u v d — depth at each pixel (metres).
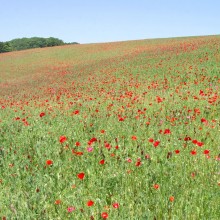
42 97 24.77
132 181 5.75
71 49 72.94
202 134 8.38
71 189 5.60
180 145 7.52
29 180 5.98
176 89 15.55
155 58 35.44
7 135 9.45
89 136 8.70
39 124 10.59
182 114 10.62
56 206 5.04
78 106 14.52
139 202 5.02
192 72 22.56
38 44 172.50
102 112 12.37
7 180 6.27
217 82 17.81
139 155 6.87
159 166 6.25
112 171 6.12
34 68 57.19
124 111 11.97
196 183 5.54
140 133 8.73
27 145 8.32
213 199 5.01
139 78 24.61
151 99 14.34
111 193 5.45
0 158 7.38
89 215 4.61
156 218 4.48
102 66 39.97
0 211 4.92
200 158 6.59
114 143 7.80
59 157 7.08
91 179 5.92
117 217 4.45
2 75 53.72
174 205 4.82
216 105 11.71
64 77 38.66
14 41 174.25
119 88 21.42
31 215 4.69
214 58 26.69
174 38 69.50
